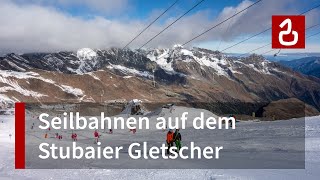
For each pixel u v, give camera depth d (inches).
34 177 684.7
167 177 629.0
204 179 591.5
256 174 611.8
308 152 906.1
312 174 592.7
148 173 685.9
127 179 626.2
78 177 668.7
